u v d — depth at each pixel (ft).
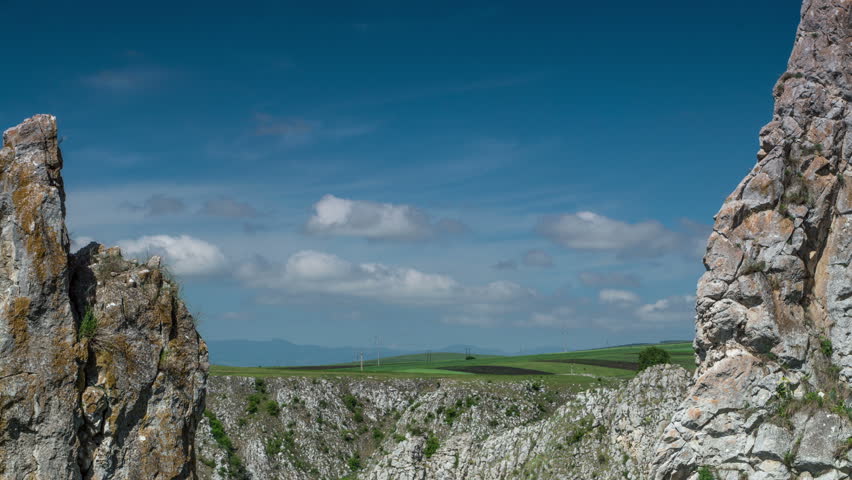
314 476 528.22
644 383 341.21
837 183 164.04
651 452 306.14
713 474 157.17
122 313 62.34
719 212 167.73
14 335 56.90
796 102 168.86
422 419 553.23
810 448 150.30
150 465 61.05
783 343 157.48
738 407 158.61
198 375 65.21
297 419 574.56
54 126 61.87
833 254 162.09
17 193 59.11
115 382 60.59
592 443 351.67
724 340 164.25
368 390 618.44
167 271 66.95
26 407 56.39
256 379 605.73
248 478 505.66
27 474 56.13
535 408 557.33
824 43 170.50
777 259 161.17
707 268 168.45
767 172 165.37
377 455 536.42
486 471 419.33
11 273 57.82
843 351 156.56
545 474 358.43
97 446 59.52
